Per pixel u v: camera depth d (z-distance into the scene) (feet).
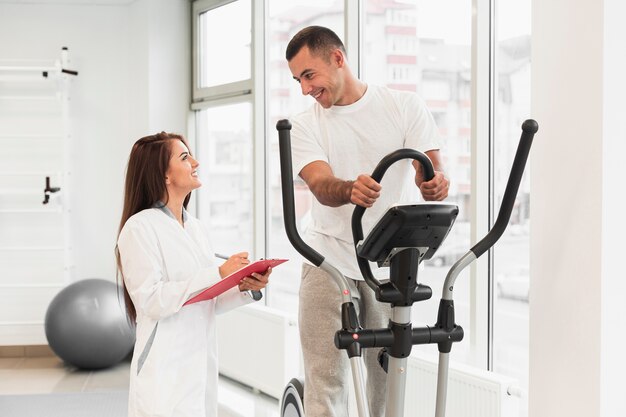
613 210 7.45
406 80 12.82
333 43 7.75
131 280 8.66
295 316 15.79
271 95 17.70
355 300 8.31
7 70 20.57
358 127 8.00
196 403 8.76
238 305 9.20
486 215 11.24
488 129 11.19
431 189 6.57
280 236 17.35
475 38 11.07
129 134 21.30
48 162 20.92
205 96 20.17
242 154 18.84
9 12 20.72
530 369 8.39
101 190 21.27
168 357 8.61
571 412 7.85
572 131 7.70
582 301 7.64
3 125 20.74
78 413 15.58
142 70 20.56
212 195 20.30
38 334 20.80
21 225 20.85
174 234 8.91
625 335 7.61
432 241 6.23
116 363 19.10
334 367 8.34
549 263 8.06
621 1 7.38
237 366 17.40
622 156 7.48
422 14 12.39
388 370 6.46
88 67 21.12
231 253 19.54
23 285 20.39
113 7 21.12
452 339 6.52
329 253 8.21
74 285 18.75
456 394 10.71
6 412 15.64
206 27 20.40
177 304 8.43
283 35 17.07
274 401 16.30
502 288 11.12
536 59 8.13
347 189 6.80
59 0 20.81
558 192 7.91
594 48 7.39
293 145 8.00
